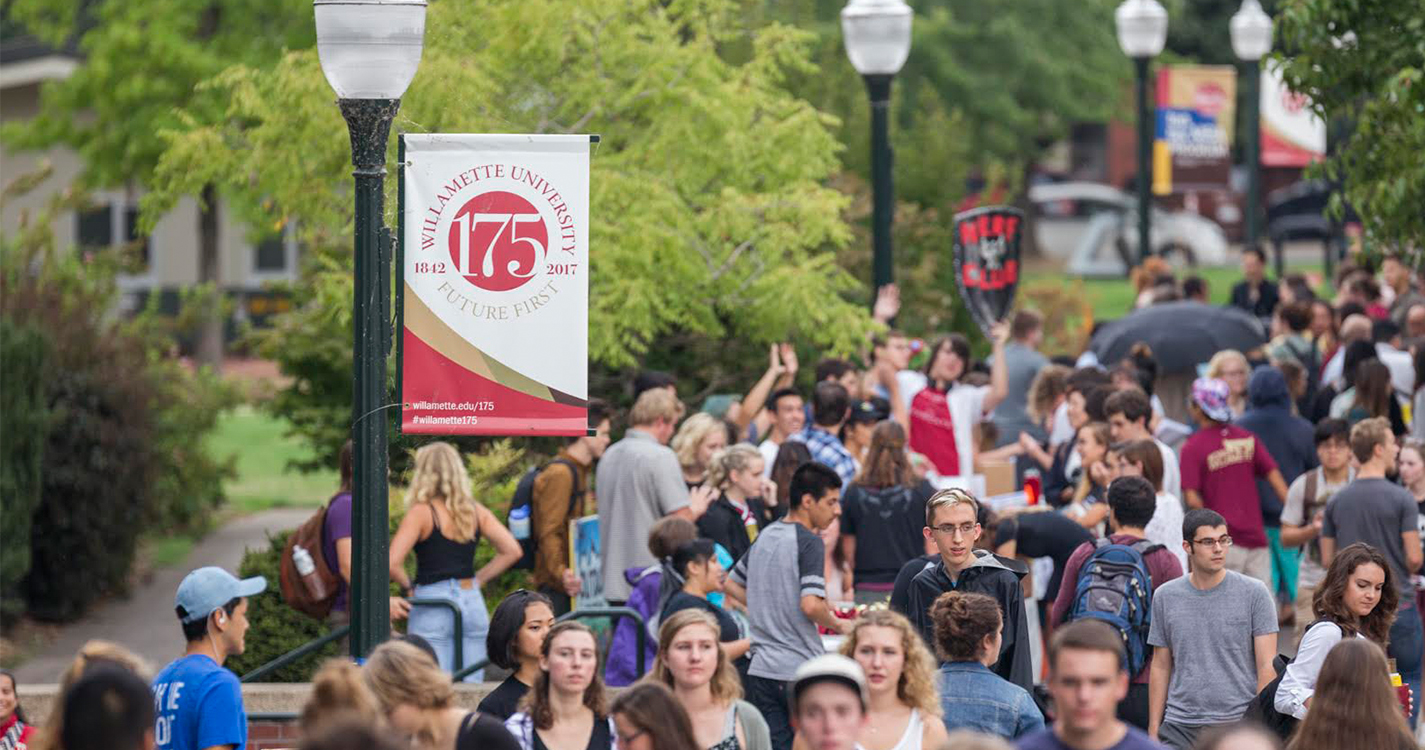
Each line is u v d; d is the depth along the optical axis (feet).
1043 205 554.05
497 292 91.40
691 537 104.27
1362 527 117.60
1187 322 185.37
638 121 160.66
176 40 321.32
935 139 221.46
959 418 150.41
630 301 148.87
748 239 156.66
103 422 173.17
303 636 130.41
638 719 66.08
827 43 231.30
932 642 94.84
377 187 88.63
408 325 91.30
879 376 156.76
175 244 425.69
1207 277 457.68
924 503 115.55
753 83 160.76
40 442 161.38
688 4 160.04
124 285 420.77
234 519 226.79
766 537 102.89
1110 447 124.77
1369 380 146.20
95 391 174.70
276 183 150.00
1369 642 72.59
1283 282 220.84
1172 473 125.80
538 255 91.30
